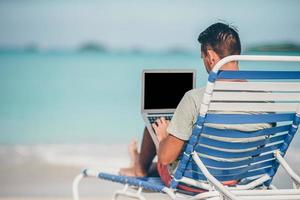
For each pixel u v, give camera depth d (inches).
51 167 517.3
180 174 170.6
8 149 589.3
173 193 171.3
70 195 398.9
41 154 567.2
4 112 765.3
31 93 824.9
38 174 490.0
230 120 167.3
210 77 160.2
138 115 733.9
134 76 966.4
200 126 164.2
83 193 379.6
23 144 618.8
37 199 377.4
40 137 626.2
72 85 872.3
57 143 618.8
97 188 390.9
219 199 165.3
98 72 946.1
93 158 560.4
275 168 181.0
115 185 399.2
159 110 192.4
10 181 453.4
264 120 170.9
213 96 163.8
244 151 172.2
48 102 808.3
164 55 1029.8
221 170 172.9
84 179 409.7
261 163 178.4
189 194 175.0
